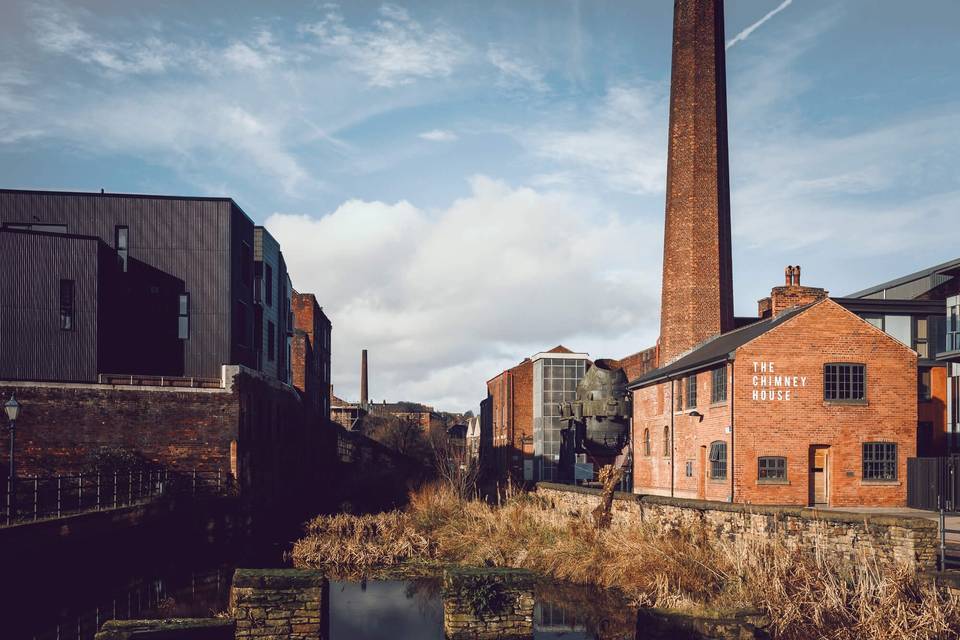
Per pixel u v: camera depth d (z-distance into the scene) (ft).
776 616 46.37
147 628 38.32
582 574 71.87
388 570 82.28
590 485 151.02
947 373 115.24
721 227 139.44
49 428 90.07
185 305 111.34
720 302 137.18
